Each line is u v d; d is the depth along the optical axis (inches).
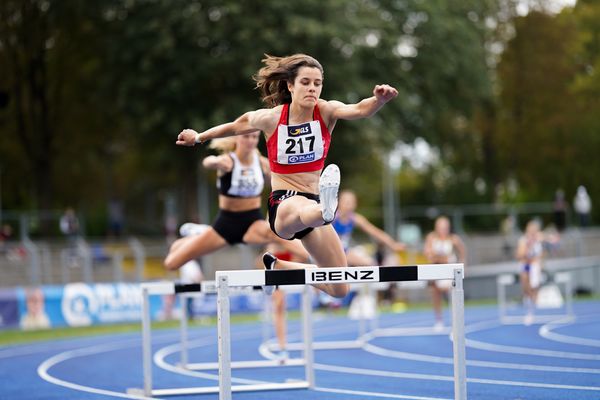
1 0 1771.7
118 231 1782.7
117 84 1690.5
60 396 588.4
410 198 2704.2
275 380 636.7
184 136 412.8
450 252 1063.0
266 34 1533.0
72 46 1891.0
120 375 702.5
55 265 1422.2
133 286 1284.4
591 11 2561.5
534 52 2399.1
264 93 412.5
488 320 1179.9
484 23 2028.8
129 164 2554.1
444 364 712.4
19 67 1824.6
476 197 2240.4
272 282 371.9
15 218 1536.7
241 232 584.7
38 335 1123.3
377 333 1032.8
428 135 2026.3
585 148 2402.8
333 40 1583.4
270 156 405.4
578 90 2443.4
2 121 1957.4
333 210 366.9
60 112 1961.1
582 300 1565.0
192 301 1326.3
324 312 1446.9
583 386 557.6
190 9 1560.0
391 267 378.3
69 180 2372.0
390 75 1784.0
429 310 1455.5
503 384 577.9
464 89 1959.9
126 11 1679.4
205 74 1589.6
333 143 1697.8
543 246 1621.6
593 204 2269.9
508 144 2447.1
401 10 1843.0
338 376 652.1
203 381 650.2
